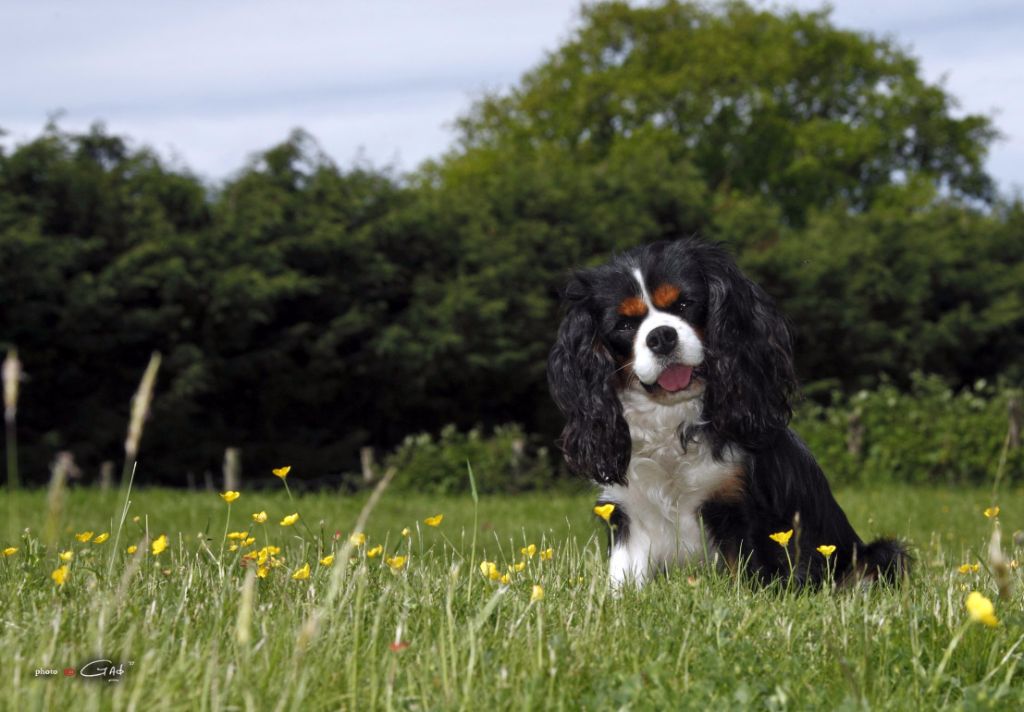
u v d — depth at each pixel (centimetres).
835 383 1947
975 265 2277
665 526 478
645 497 477
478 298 1625
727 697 260
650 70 3150
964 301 2206
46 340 1486
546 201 1828
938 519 911
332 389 1669
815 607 347
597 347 490
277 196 1669
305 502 1097
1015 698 271
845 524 499
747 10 3312
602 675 275
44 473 1479
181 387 1476
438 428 1803
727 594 371
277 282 1520
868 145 3156
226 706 242
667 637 303
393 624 319
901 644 305
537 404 1819
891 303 2100
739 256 1941
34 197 1511
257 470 1659
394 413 1769
